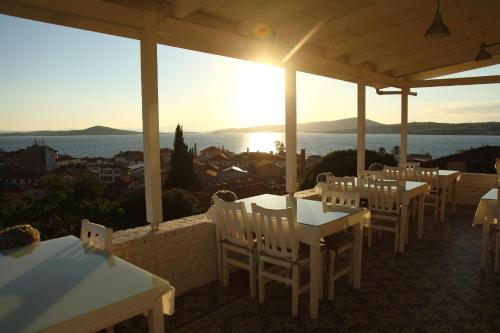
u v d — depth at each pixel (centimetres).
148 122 323
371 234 482
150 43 318
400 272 385
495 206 376
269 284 363
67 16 288
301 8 374
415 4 401
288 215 288
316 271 290
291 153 515
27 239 237
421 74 770
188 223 362
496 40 595
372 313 299
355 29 501
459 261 416
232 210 330
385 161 939
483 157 970
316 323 286
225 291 349
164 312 180
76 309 148
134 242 309
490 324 278
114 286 171
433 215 653
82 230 252
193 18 366
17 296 160
